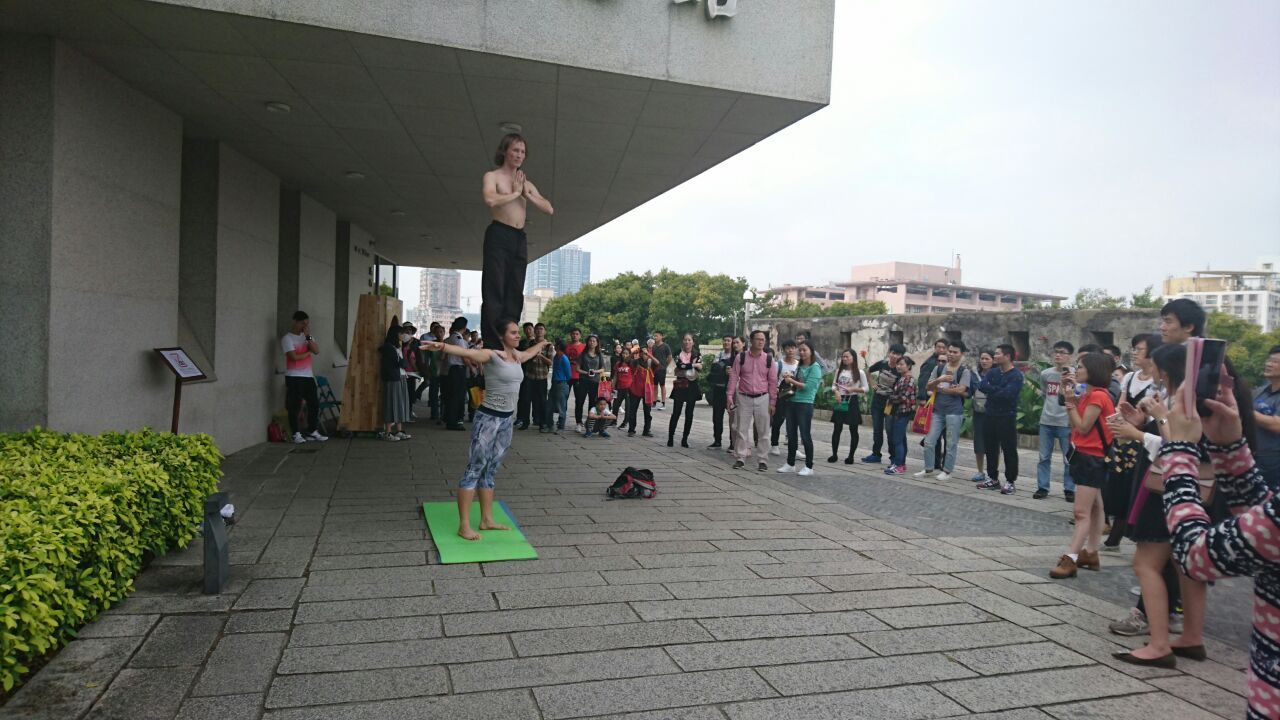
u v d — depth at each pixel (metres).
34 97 5.75
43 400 5.75
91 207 6.27
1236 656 4.10
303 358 10.64
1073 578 5.38
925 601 4.75
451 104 7.30
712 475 9.27
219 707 3.04
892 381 11.05
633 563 5.29
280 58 6.15
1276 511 1.79
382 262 24.02
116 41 5.82
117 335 6.68
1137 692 3.58
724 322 62.66
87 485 3.98
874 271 130.75
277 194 10.82
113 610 4.04
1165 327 4.16
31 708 2.96
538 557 5.33
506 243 6.07
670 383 27.28
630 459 10.31
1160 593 3.93
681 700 3.28
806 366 9.73
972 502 8.27
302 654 3.57
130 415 6.94
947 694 3.47
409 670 3.45
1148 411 2.40
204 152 8.77
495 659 3.61
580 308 64.31
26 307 5.74
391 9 5.67
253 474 8.06
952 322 17.34
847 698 3.38
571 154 9.11
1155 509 3.95
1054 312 15.06
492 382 5.77
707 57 6.51
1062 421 8.62
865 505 7.79
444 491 7.45
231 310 9.28
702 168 9.69
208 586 4.33
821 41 6.81
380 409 11.46
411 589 4.55
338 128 8.25
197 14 5.32
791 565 5.41
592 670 3.54
